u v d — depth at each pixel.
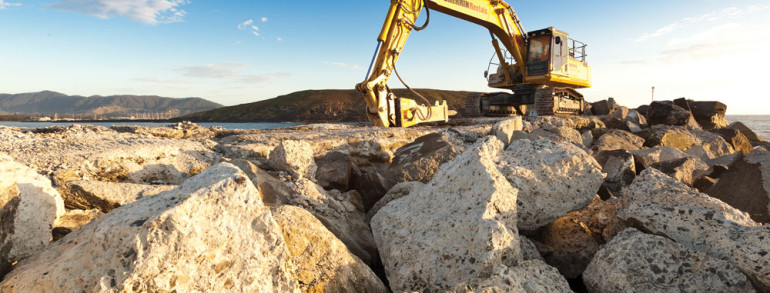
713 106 19.86
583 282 3.53
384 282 3.66
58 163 4.43
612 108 24.66
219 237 2.33
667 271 3.01
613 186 7.05
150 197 2.60
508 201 3.43
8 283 2.19
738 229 3.14
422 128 10.75
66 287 2.11
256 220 2.53
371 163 7.58
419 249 3.28
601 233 4.25
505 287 2.61
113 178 4.68
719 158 7.45
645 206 3.61
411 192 4.12
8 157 2.83
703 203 3.42
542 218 4.02
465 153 3.87
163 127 8.67
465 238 3.14
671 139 12.25
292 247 2.97
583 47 19.95
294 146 5.43
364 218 4.85
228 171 2.78
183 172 5.37
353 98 134.25
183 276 2.14
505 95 20.38
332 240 3.21
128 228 2.19
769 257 2.83
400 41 11.88
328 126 11.83
